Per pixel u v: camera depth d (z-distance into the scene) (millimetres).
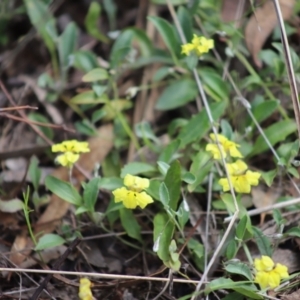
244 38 856
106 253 808
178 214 774
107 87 856
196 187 806
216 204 807
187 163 825
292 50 838
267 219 811
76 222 815
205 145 823
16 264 799
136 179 771
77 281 792
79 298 787
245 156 825
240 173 785
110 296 785
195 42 813
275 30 859
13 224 814
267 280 751
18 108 811
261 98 838
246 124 837
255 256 794
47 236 791
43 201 821
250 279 767
